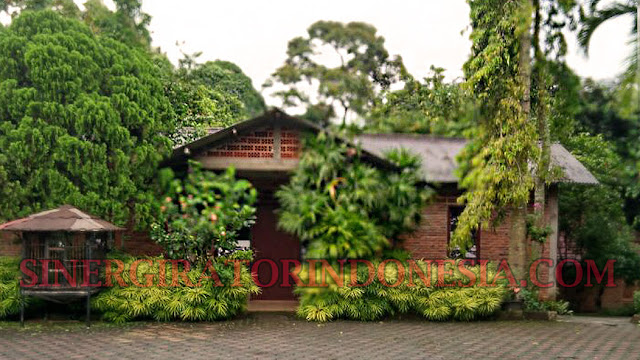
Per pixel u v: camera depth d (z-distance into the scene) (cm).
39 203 1082
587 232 1720
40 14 1141
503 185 1179
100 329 991
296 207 915
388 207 994
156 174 1191
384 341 911
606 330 1052
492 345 888
